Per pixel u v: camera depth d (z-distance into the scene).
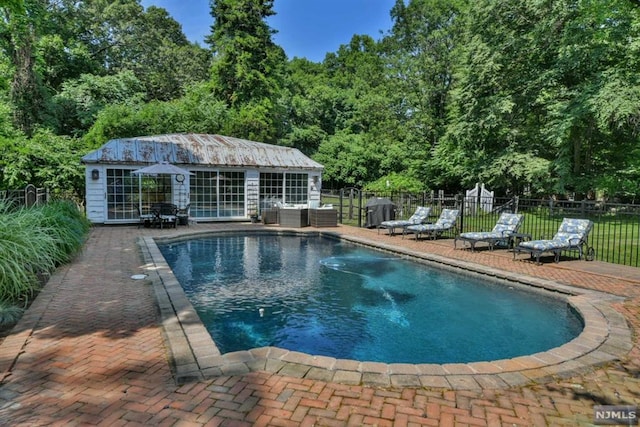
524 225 16.05
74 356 3.66
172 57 36.50
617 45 16.84
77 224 9.84
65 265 7.62
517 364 3.63
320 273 8.43
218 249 11.24
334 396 3.02
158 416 2.70
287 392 3.06
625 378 3.40
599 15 16.06
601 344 4.13
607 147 20.91
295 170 17.92
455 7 28.09
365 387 3.17
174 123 25.47
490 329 5.34
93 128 22.91
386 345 4.79
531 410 2.88
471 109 21.69
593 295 6.07
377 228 14.77
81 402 2.88
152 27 34.78
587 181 19.23
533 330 5.30
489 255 9.62
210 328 5.29
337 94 41.84
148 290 5.96
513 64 20.58
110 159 14.27
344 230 14.55
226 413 2.76
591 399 3.05
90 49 30.89
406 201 18.44
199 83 33.16
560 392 3.15
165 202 15.49
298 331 5.22
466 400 3.00
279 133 35.75
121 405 2.84
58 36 26.50
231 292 6.97
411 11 31.23
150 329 4.38
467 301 6.57
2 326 4.41
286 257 10.16
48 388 3.07
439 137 29.09
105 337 4.13
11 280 5.29
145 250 9.35
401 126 31.94
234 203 17.12
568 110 18.03
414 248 10.59
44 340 4.03
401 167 33.31
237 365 3.47
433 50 29.08
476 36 21.42
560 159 19.64
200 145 16.97
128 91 27.75
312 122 40.41
